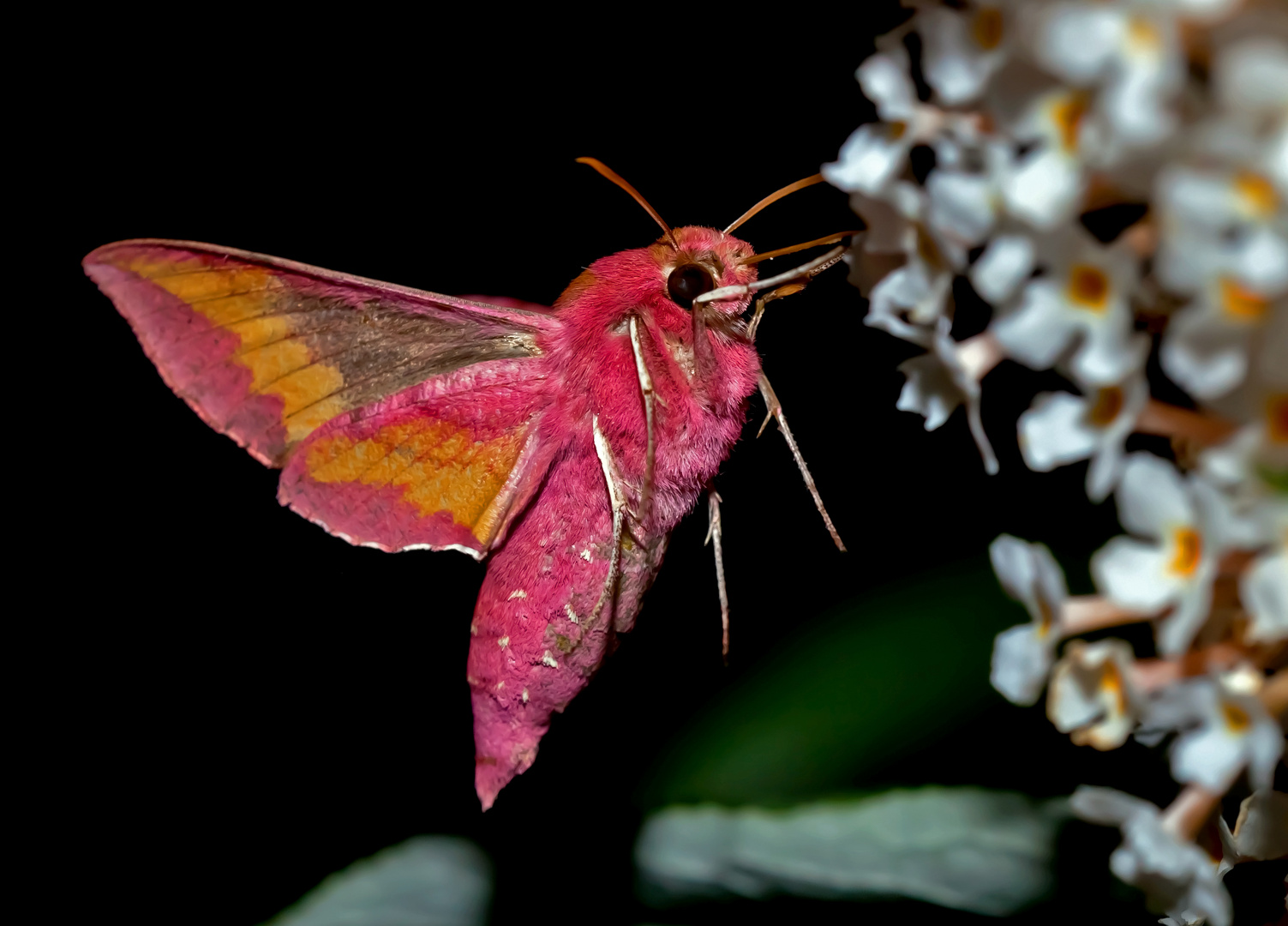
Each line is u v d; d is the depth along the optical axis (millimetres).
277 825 213
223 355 186
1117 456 163
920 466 199
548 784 195
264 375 187
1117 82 144
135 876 213
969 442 196
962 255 166
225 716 219
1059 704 165
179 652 223
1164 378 173
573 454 190
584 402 189
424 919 189
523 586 191
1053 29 147
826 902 184
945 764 184
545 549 191
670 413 189
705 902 186
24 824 216
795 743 182
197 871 211
